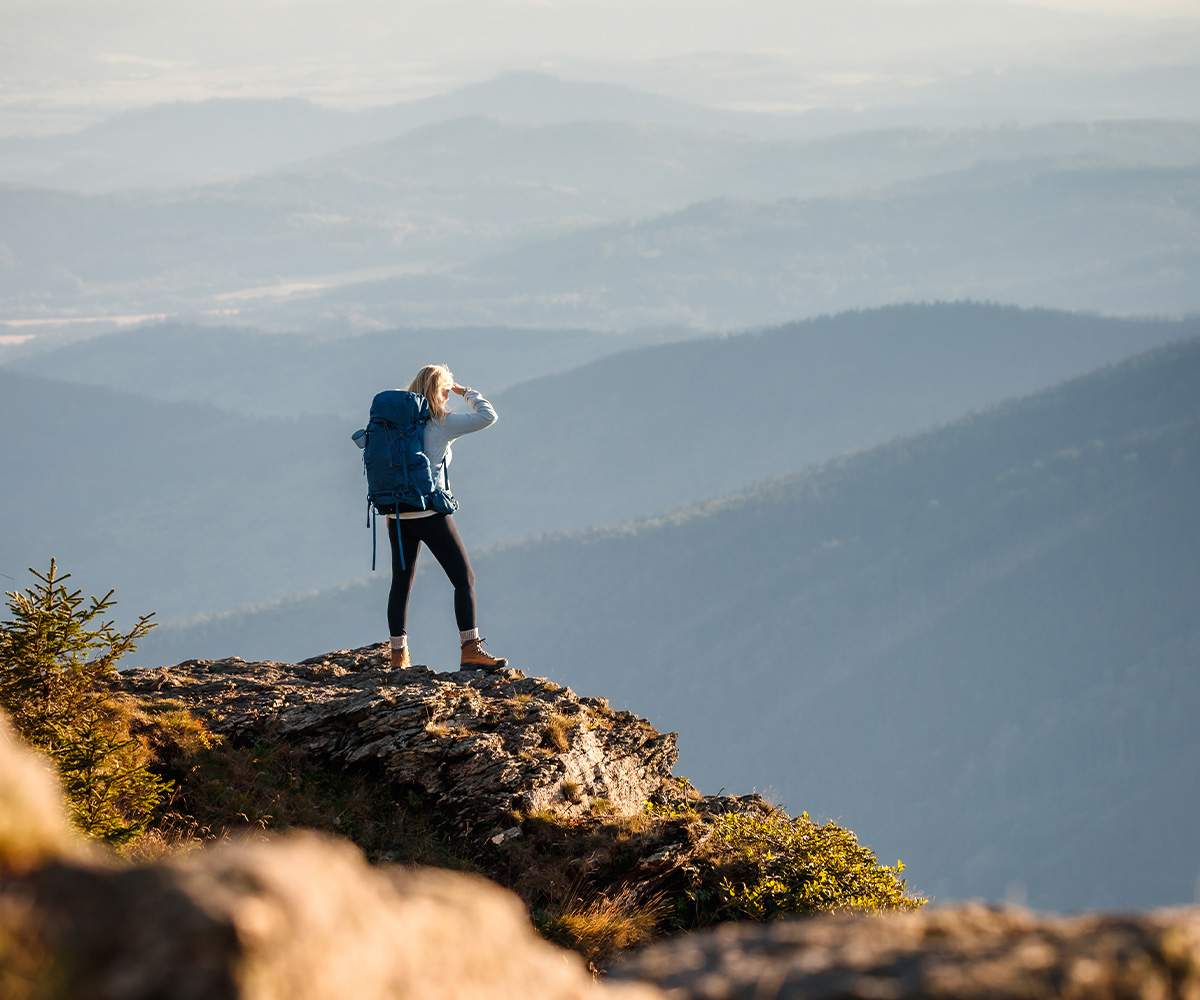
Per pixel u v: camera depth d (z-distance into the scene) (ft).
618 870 20.49
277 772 20.45
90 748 16.16
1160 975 4.79
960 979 4.64
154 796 16.84
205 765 19.70
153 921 3.68
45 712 16.35
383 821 20.25
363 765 21.12
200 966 3.52
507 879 19.69
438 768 21.27
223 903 3.72
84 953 3.65
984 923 5.60
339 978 3.87
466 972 4.56
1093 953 4.86
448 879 5.16
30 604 16.62
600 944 18.48
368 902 4.38
